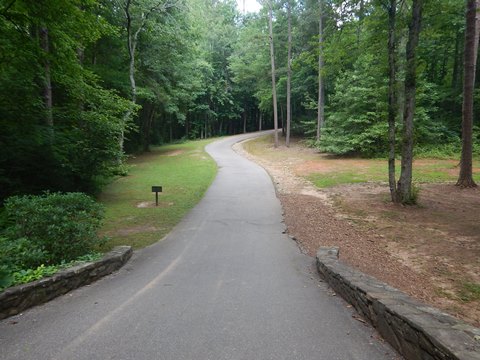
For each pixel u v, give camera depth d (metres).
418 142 24.12
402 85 11.12
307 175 17.58
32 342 3.04
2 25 8.14
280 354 2.79
